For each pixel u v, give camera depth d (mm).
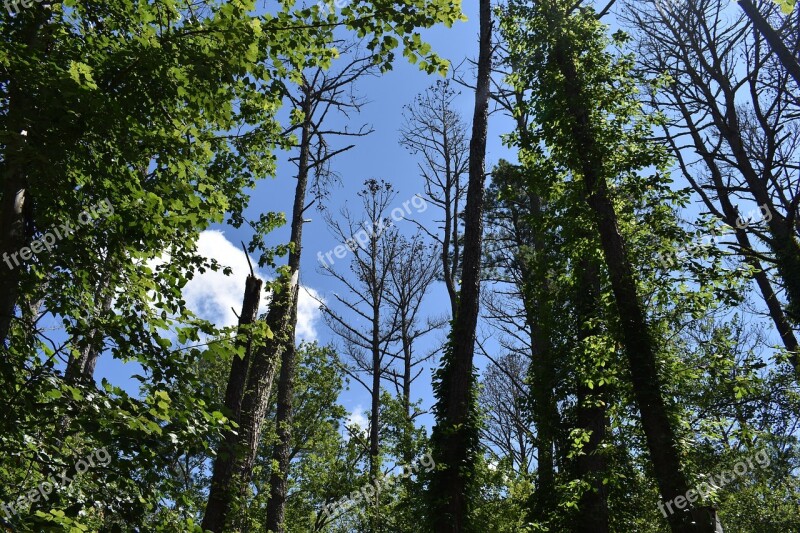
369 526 15102
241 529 9664
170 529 4285
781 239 12953
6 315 4449
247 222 9875
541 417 12383
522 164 13008
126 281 5312
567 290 12406
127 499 4055
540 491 12078
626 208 11125
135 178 5199
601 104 11359
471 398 10445
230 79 5172
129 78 4898
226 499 8781
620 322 9766
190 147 6035
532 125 12250
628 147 10961
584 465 11258
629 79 11555
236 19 4758
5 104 4578
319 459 19516
